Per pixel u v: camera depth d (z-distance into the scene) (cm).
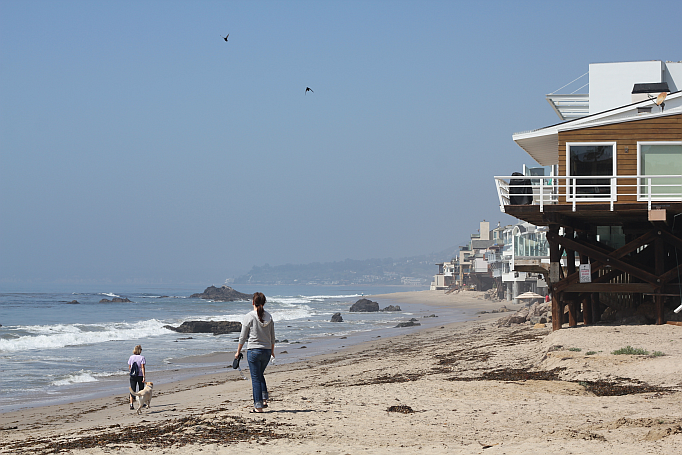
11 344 3950
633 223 2406
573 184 2147
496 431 897
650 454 689
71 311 8700
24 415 1755
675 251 2347
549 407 1070
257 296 1084
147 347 4012
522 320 4050
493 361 1852
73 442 918
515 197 2261
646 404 1047
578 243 2177
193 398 1767
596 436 805
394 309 9494
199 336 4956
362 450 783
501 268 10775
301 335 4897
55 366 3020
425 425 951
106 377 2667
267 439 862
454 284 16600
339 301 15550
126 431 1010
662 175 2047
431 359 2222
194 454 779
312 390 1492
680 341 1691
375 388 1376
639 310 2331
